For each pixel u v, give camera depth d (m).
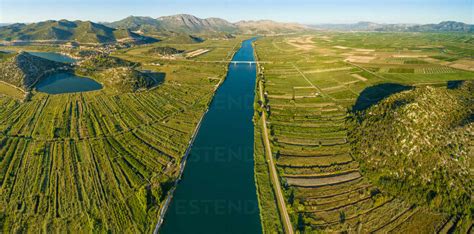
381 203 96.31
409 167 103.75
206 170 119.38
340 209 95.25
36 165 116.62
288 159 123.44
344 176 111.12
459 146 103.88
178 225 92.88
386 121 125.06
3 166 115.06
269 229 90.38
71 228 88.06
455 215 88.81
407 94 138.62
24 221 90.12
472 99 133.75
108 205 96.88
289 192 103.31
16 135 140.25
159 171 115.56
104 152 127.00
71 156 123.44
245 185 110.94
